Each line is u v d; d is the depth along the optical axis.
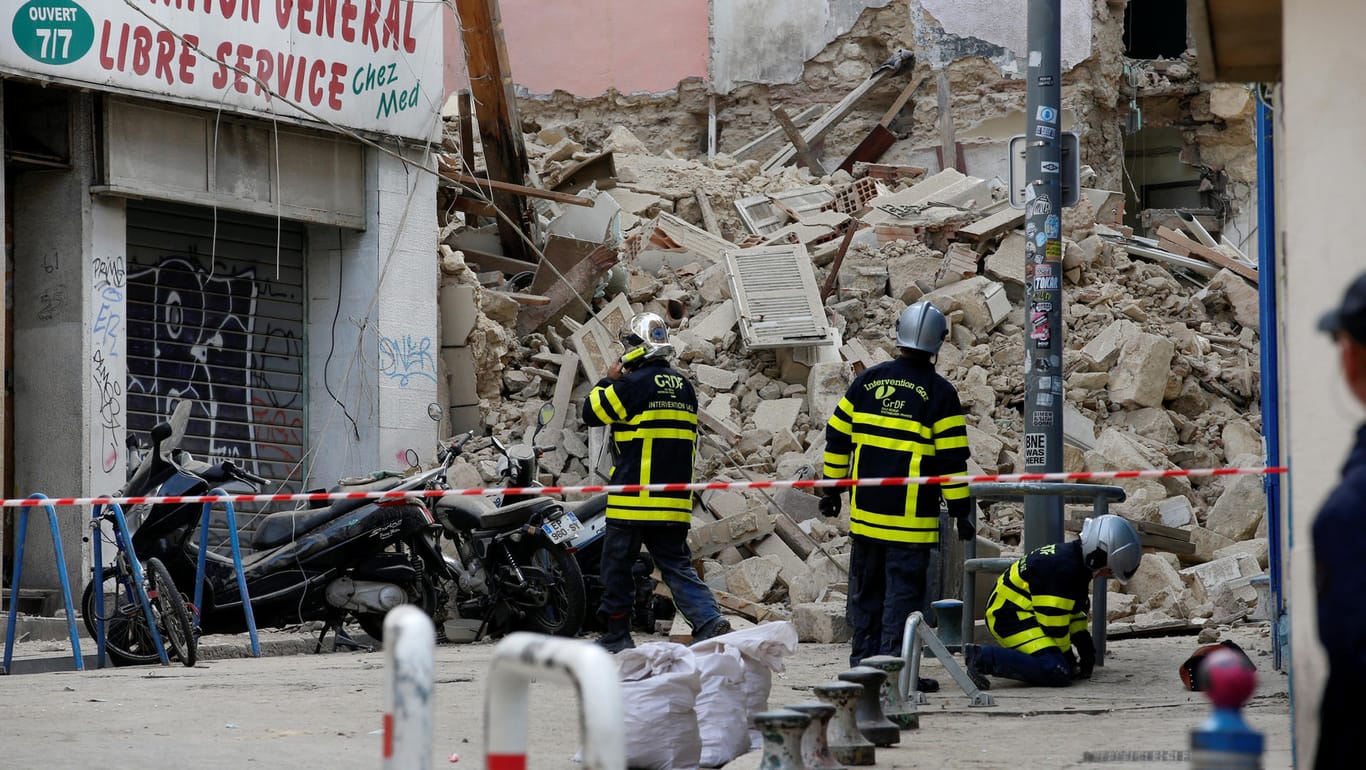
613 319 37.75
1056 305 21.92
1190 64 58.62
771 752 11.40
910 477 17.58
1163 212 55.59
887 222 41.69
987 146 55.22
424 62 35.09
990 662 18.20
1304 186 8.94
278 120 32.34
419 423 34.50
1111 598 26.50
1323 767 6.14
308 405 34.50
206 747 13.39
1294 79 8.99
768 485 18.44
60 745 13.48
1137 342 36.00
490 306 36.53
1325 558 6.14
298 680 19.44
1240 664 5.43
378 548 24.89
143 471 23.28
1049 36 21.97
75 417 29.56
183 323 32.38
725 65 58.78
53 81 28.67
